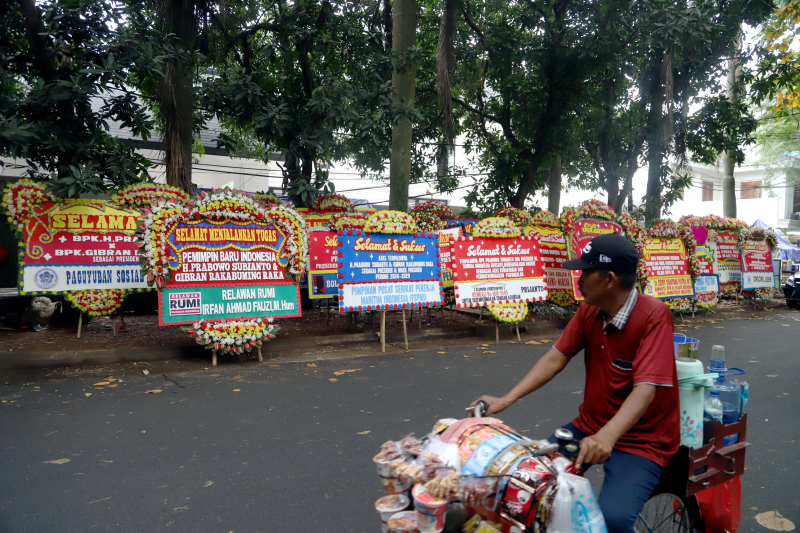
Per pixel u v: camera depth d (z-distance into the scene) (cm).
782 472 416
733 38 1567
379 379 695
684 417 234
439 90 1220
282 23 1181
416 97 1595
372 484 380
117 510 337
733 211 1978
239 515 333
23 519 323
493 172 1588
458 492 175
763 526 334
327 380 687
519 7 1484
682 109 1633
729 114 1591
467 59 1538
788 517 346
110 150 935
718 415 248
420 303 948
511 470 189
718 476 247
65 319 964
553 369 248
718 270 1579
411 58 1077
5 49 936
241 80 1029
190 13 1055
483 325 1138
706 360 844
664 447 216
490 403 241
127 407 554
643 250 1251
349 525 323
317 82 1246
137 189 891
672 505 254
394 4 1134
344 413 545
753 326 1273
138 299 1119
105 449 438
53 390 615
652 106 1614
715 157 1711
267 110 1055
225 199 797
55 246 820
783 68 1547
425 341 1011
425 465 180
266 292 827
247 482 380
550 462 193
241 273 810
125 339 855
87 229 845
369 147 1432
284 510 340
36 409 541
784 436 497
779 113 1802
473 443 204
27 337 839
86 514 331
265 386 652
